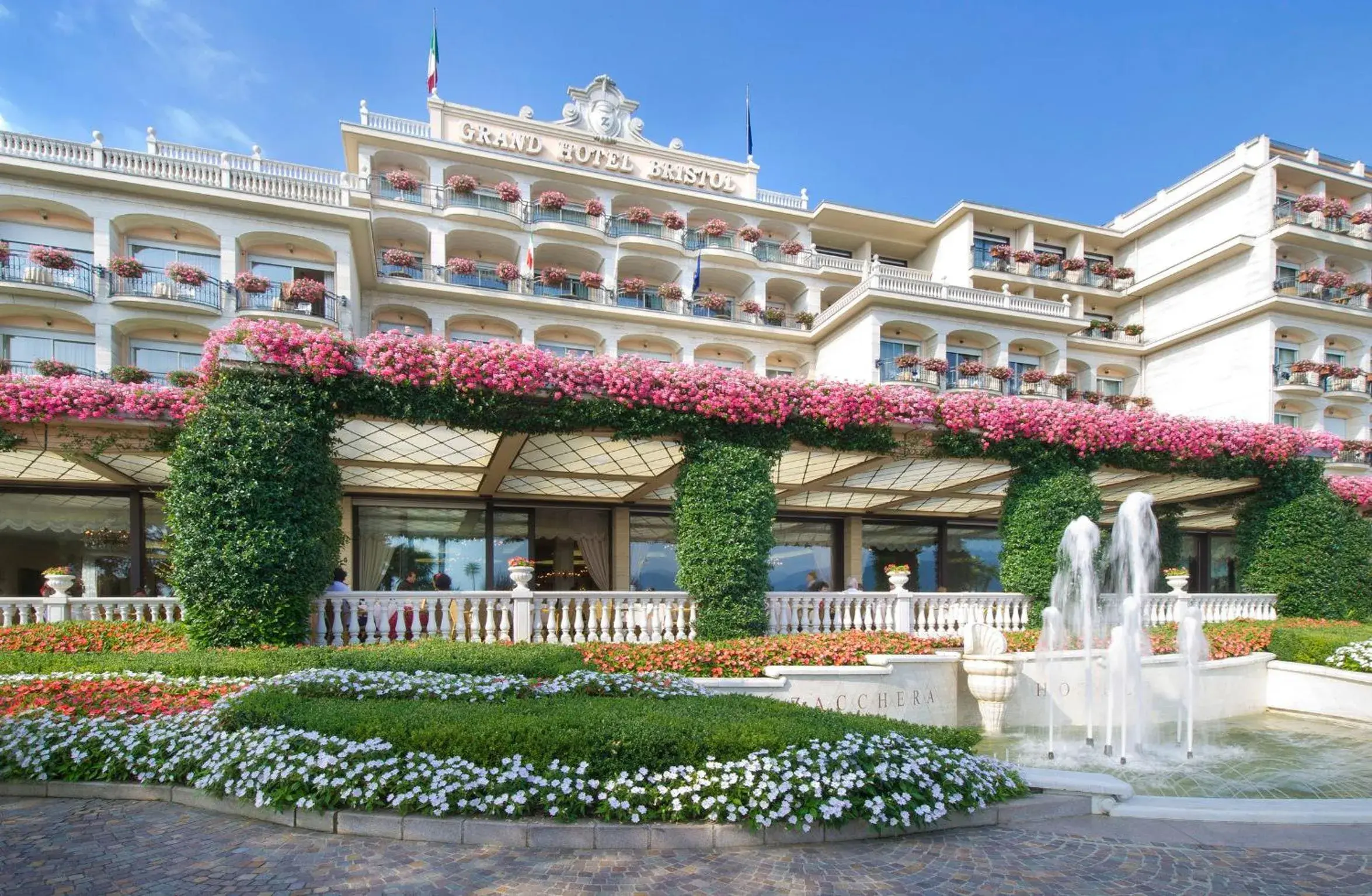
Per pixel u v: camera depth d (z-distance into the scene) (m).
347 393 9.91
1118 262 44.03
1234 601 15.55
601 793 5.39
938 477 16.31
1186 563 27.55
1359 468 35.62
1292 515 16.25
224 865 4.70
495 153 33.12
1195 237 39.84
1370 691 11.57
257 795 5.45
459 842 5.14
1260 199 36.69
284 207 25.59
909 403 12.68
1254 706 12.85
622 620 11.03
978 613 12.98
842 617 12.23
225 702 6.65
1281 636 13.25
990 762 6.59
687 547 11.25
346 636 10.35
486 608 10.43
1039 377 35.16
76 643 9.99
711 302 35.06
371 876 4.58
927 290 34.59
